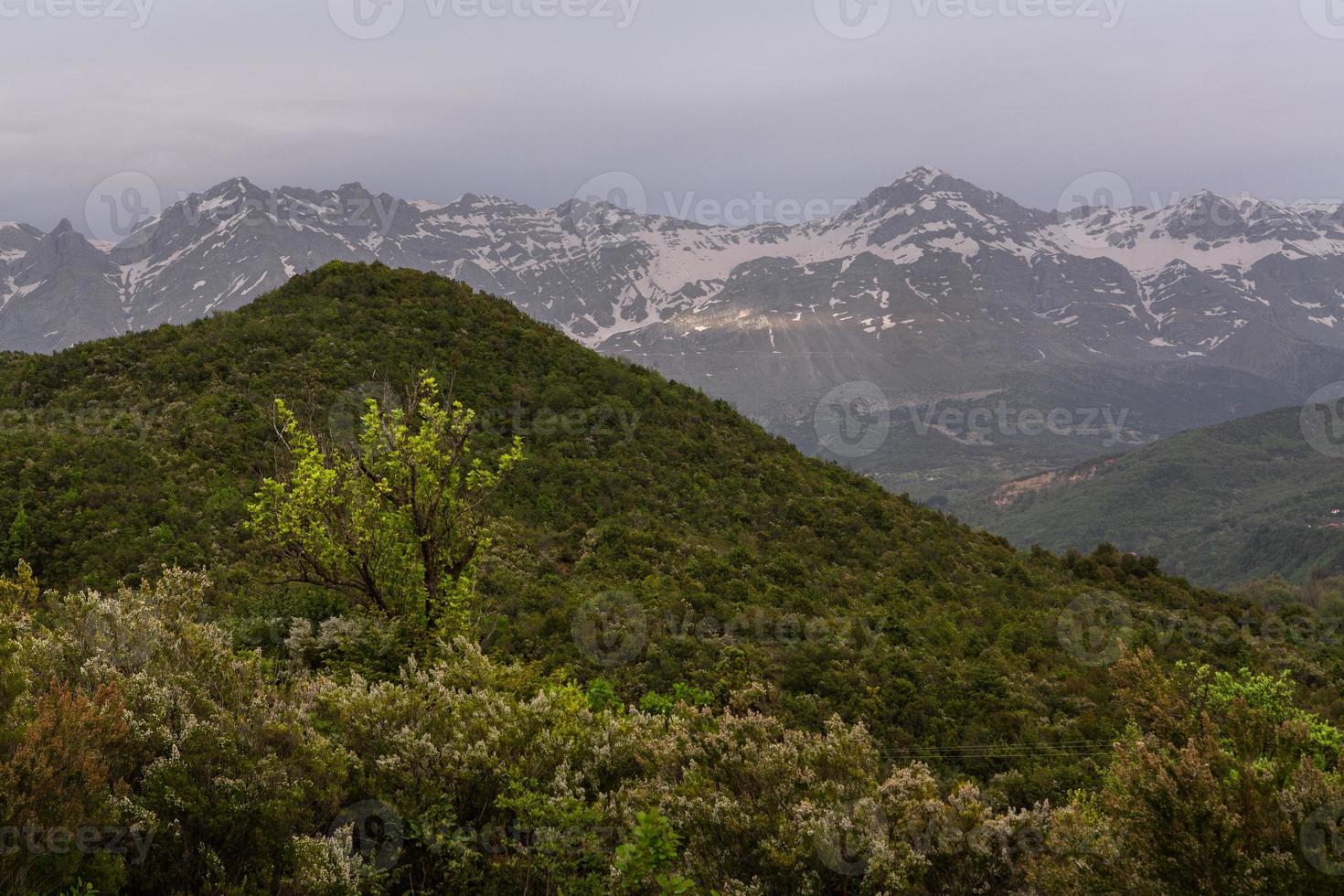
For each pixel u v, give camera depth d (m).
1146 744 6.85
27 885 5.02
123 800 5.63
